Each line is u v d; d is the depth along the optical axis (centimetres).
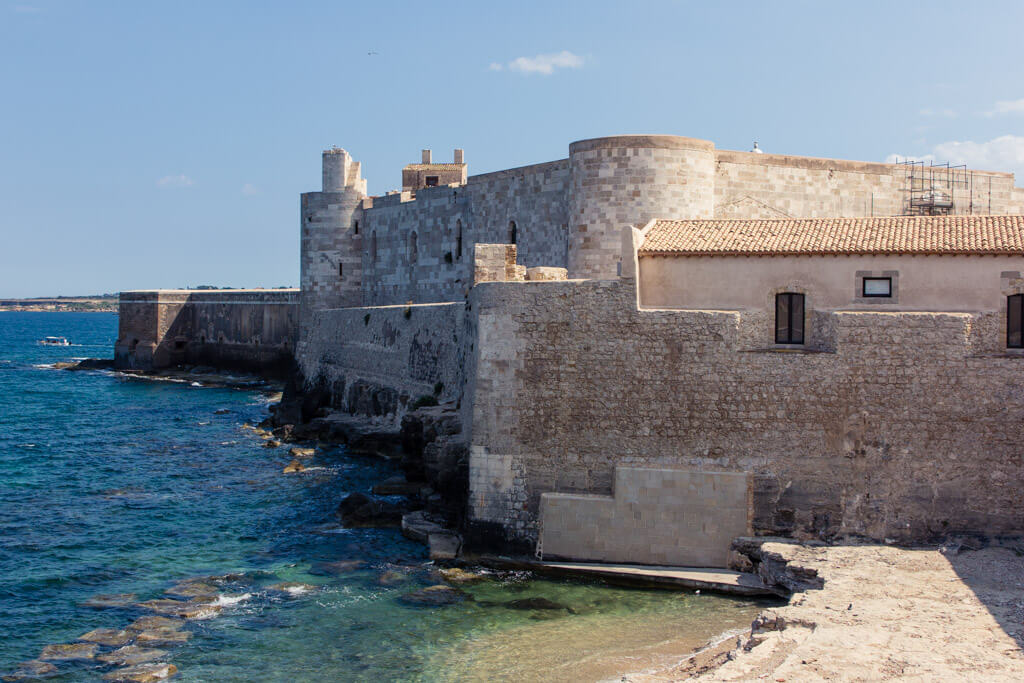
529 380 3394
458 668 2733
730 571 3206
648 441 3294
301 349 8656
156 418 8138
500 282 3422
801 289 3341
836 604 2670
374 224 8350
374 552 3806
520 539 3403
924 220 3534
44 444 6788
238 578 3591
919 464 3122
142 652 2942
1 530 4353
